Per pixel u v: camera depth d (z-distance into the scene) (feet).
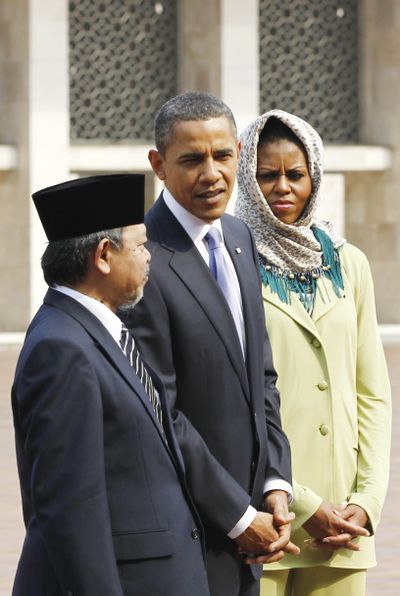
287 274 40.55
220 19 152.76
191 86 154.81
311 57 160.76
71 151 149.79
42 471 31.58
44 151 148.66
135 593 32.76
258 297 38.22
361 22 161.58
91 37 154.20
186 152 36.37
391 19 159.94
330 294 40.75
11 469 84.38
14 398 32.78
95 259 33.14
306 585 40.34
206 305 36.68
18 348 144.56
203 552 34.40
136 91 155.63
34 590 32.30
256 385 37.24
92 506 31.55
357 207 162.50
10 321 150.61
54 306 33.17
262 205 40.14
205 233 37.45
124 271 33.35
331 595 40.16
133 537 32.65
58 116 149.07
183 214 37.27
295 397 40.09
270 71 160.04
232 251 38.11
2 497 76.79
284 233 40.60
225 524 35.81
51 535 31.45
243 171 40.40
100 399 32.22
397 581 61.72
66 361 31.99
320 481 40.09
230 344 36.76
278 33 159.94
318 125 161.38
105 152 150.71
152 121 156.15
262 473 37.17
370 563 40.40
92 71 154.51
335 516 38.78
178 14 155.94
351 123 162.30
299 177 40.47
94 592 31.32
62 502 31.42
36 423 31.73
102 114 154.81
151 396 34.24
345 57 161.68
